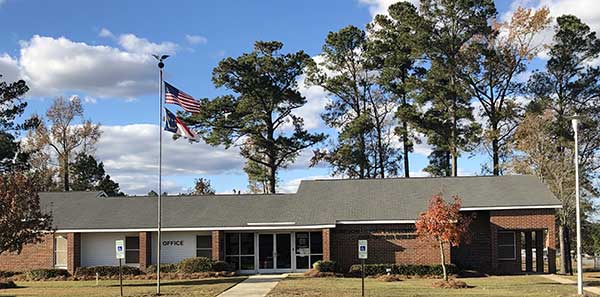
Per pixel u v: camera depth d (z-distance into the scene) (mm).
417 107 49938
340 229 34250
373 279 30422
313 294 23703
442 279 29422
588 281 29094
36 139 61875
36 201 27531
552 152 42875
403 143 53844
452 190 36562
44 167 62031
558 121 45219
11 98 47438
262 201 37625
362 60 53781
